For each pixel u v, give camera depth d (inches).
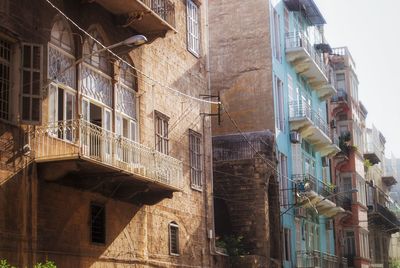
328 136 1748.3
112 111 812.6
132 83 871.1
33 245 650.2
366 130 2628.0
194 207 1002.1
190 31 1056.8
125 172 712.4
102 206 770.2
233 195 1258.6
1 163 618.5
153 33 877.2
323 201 1569.9
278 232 1296.8
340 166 2074.3
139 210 847.7
